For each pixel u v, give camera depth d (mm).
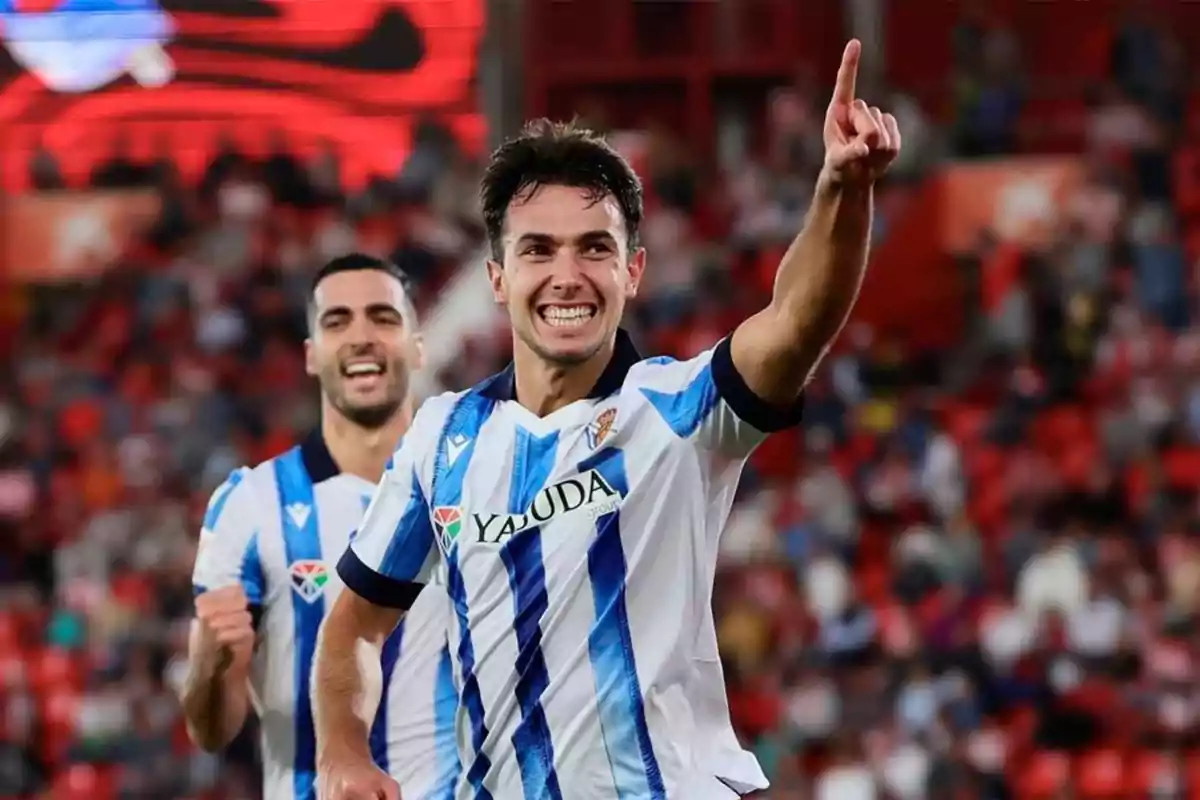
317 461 18859
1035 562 43438
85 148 53125
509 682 12570
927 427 51781
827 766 38875
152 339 60219
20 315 62281
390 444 18828
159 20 52344
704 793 12422
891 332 60562
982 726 39906
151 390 58125
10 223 63031
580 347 12562
